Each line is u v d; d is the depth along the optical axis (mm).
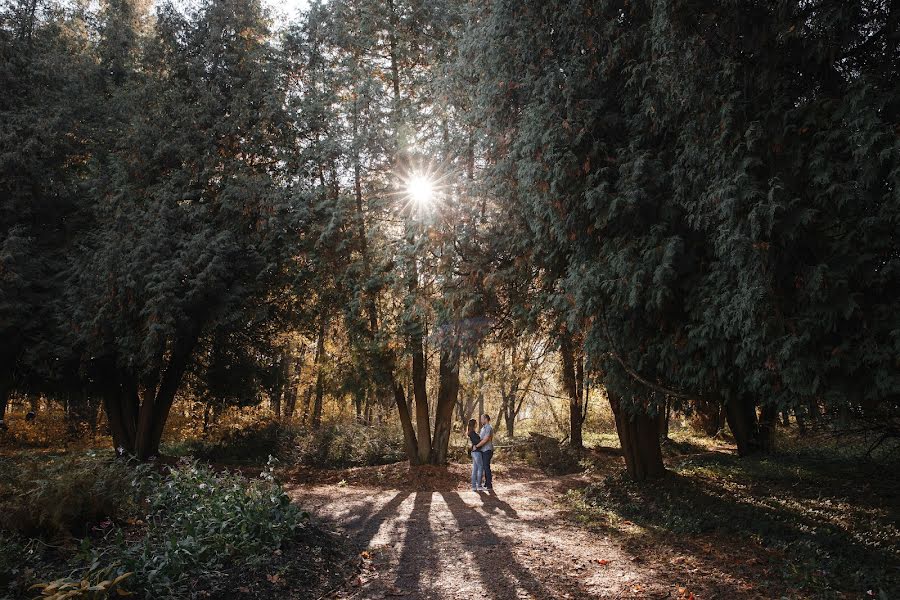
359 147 15734
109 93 17922
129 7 19500
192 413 24016
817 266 5570
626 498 10445
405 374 15930
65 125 15484
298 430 20594
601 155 7695
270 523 6539
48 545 5199
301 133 16953
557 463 18422
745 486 11195
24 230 14602
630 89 7699
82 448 20750
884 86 5453
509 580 6023
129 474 6770
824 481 11391
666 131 7352
